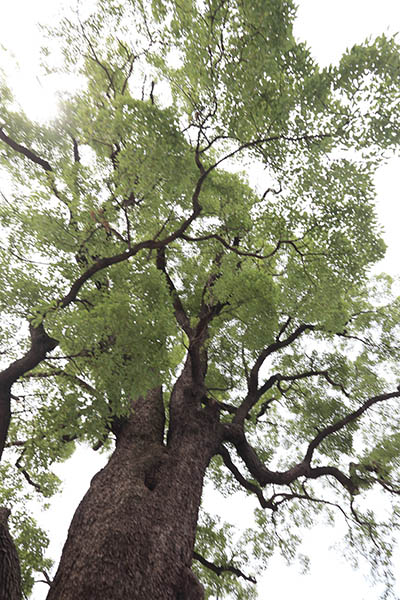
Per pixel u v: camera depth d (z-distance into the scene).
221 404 8.80
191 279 9.15
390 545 8.85
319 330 10.25
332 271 7.49
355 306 10.23
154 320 6.15
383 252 7.06
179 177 5.77
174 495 5.64
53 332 5.22
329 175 6.42
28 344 6.41
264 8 5.01
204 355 9.16
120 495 5.37
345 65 5.27
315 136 5.88
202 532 9.68
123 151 5.53
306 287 8.10
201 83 5.65
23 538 7.67
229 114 5.71
